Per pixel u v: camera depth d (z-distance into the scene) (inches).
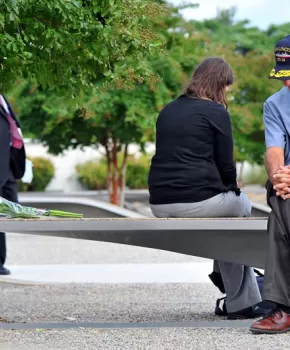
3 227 525.7
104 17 616.4
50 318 652.7
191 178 578.6
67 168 3240.7
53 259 1140.5
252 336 519.2
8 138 847.1
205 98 598.5
